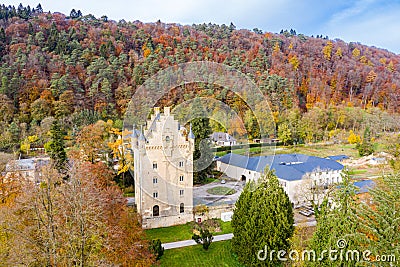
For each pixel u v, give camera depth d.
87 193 28.48
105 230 27.58
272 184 34.00
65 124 80.31
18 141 75.75
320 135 110.81
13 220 27.06
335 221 18.58
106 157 65.19
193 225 44.72
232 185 31.36
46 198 27.05
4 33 101.38
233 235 41.06
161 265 36.81
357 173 74.44
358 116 120.94
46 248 24.17
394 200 20.03
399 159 68.31
